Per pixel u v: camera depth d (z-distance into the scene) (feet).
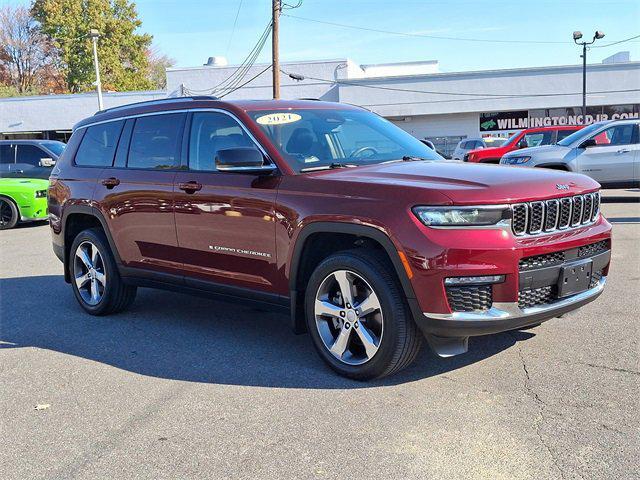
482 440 10.66
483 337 15.93
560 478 9.40
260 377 14.06
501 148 59.62
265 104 16.38
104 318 19.77
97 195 19.11
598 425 11.00
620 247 27.61
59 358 16.07
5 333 18.48
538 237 12.43
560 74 127.44
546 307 12.65
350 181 13.32
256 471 10.07
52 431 11.90
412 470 9.83
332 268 13.42
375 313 13.07
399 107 133.49
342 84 134.82
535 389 12.64
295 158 14.82
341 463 10.16
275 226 14.34
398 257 12.19
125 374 14.70
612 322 16.80
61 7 182.39
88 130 20.61
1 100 139.23
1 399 13.53
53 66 211.61
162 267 17.48
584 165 43.96
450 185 12.44
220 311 20.08
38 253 33.68
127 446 11.14
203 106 16.70
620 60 154.10
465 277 11.78
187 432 11.55
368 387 13.15
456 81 130.72
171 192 16.76
